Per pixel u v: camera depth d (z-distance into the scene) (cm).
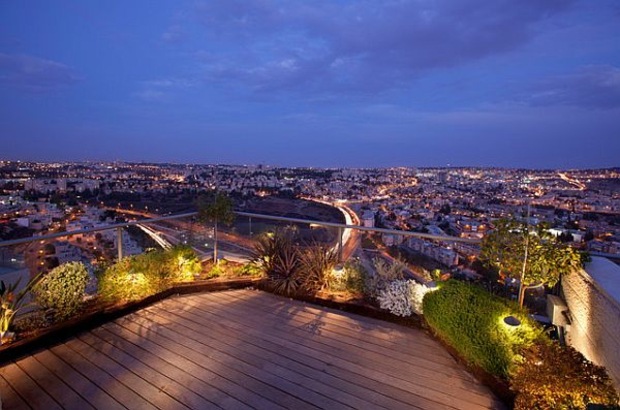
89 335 319
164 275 423
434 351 291
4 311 297
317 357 281
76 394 232
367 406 219
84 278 348
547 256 277
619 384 208
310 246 455
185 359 277
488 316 256
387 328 336
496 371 230
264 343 305
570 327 297
